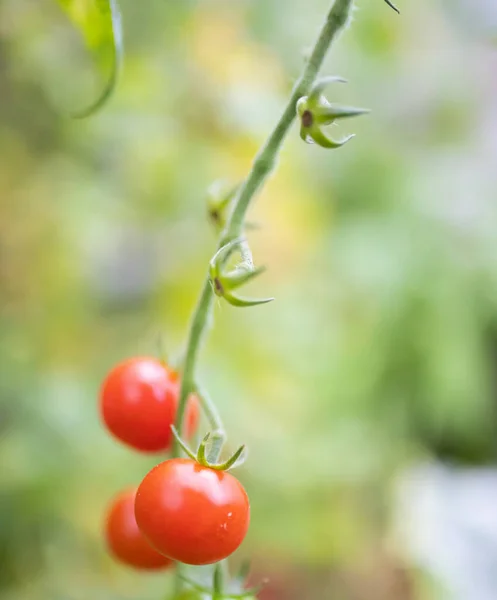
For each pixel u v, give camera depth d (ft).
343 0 1.00
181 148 2.29
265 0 2.37
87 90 2.21
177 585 1.16
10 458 2.03
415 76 3.65
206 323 1.08
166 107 2.26
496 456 3.71
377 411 3.46
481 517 3.09
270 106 2.26
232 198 1.13
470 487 3.36
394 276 3.57
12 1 2.01
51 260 2.30
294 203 2.52
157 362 1.15
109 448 2.16
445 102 3.76
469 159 3.95
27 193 2.24
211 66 2.23
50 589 2.05
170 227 2.39
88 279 2.42
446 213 3.78
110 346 2.44
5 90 2.14
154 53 2.25
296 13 2.40
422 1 3.48
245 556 2.52
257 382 2.60
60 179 2.30
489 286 3.69
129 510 1.18
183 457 1.11
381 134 3.78
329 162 3.59
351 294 3.48
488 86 3.86
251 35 2.35
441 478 3.42
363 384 3.34
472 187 3.89
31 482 2.03
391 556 2.78
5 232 2.22
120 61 1.17
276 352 2.70
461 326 3.63
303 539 2.48
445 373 3.56
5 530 2.06
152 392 1.11
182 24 2.27
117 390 1.12
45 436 2.09
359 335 3.49
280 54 2.38
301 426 2.76
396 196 3.76
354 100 3.28
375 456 2.98
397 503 2.98
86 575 2.11
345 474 2.73
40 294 2.31
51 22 2.12
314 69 1.01
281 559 2.53
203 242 2.37
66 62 2.19
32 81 2.14
